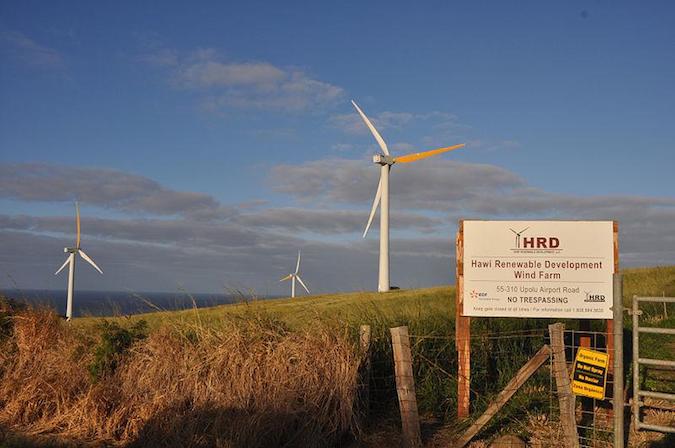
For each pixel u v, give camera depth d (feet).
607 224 33.68
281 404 30.96
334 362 32.35
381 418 34.14
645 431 30.78
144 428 32.35
